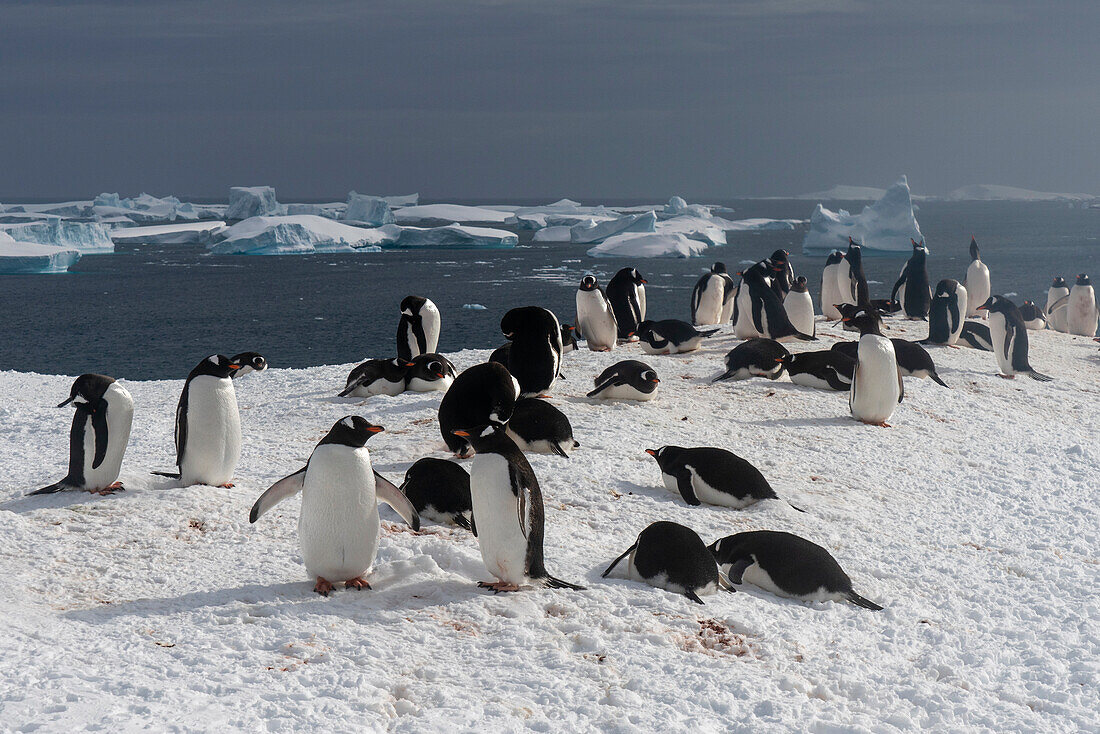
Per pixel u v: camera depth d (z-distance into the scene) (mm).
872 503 8305
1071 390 13766
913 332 17656
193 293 59969
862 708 4469
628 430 9859
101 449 6949
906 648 5340
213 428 7168
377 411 10734
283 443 9383
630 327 16500
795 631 5316
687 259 85938
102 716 3457
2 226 84875
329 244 97688
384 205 123875
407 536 6375
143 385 14945
